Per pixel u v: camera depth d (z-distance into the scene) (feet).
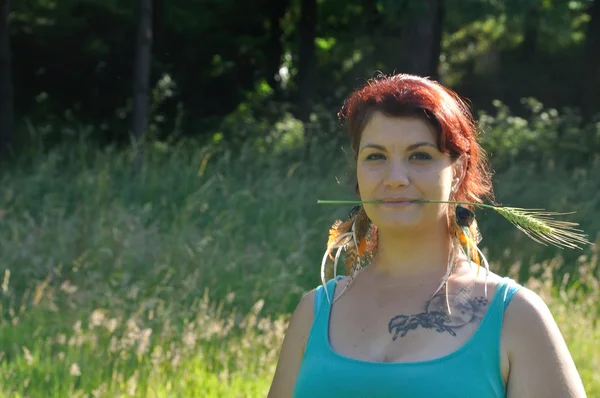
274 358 23.63
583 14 89.86
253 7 78.59
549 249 35.29
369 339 8.52
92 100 73.31
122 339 23.63
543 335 8.08
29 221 33.32
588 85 74.79
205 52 78.13
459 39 99.30
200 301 26.96
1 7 56.03
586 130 55.83
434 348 8.18
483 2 58.75
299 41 76.38
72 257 30.71
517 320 8.14
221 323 25.26
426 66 55.93
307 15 75.51
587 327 27.76
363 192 8.76
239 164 43.70
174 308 27.09
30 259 30.66
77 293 28.14
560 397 7.97
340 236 9.52
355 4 81.00
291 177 41.65
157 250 31.24
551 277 31.09
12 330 25.50
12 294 28.43
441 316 8.34
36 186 39.22
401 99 8.54
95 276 29.14
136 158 42.63
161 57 76.54
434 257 8.74
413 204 8.55
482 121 55.21
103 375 22.30
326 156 46.57
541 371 8.02
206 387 21.62
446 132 8.50
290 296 30.19
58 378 22.08
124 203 37.40
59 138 63.52
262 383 22.18
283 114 68.74
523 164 48.06
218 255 31.65
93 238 31.58
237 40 78.95
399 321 8.46
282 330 24.90
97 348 23.57
